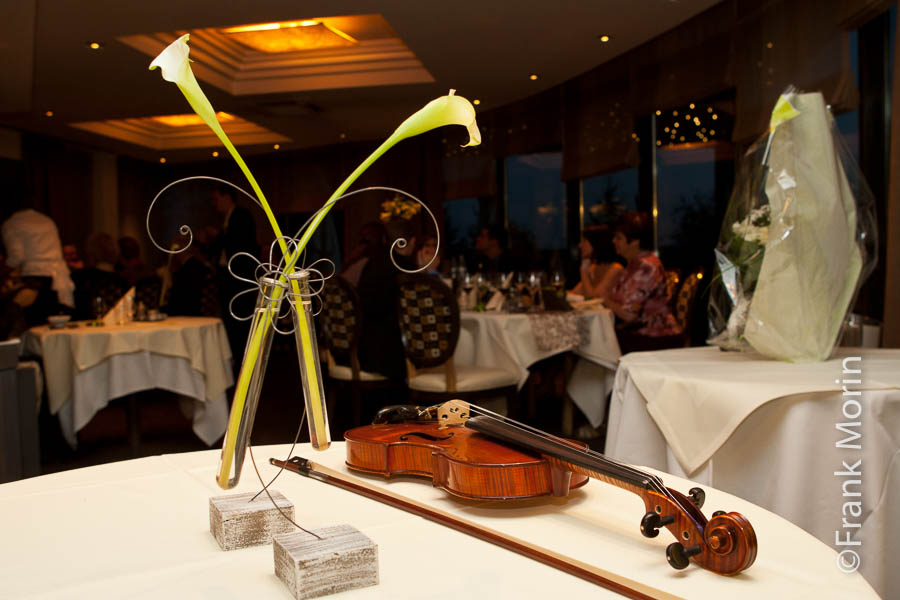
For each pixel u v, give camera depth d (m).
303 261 1.00
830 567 0.83
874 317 4.00
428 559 0.88
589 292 5.69
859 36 4.36
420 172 9.85
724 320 2.28
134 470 1.30
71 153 10.09
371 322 4.07
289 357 8.91
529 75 7.29
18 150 9.12
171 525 1.02
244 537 0.94
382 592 0.79
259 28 6.59
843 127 4.51
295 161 10.97
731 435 1.67
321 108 8.34
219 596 0.80
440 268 8.01
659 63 6.61
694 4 5.39
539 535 0.94
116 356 4.02
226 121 9.86
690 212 6.77
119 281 5.46
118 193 10.95
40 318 5.59
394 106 8.33
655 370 1.96
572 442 1.09
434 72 7.09
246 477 1.26
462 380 3.84
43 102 7.81
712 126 6.47
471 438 1.22
